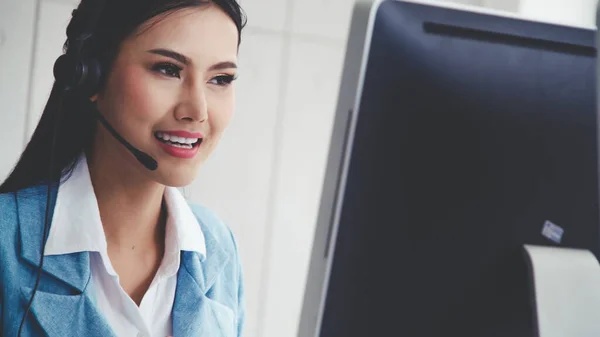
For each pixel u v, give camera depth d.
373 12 1.10
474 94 1.14
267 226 3.43
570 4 3.29
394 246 1.11
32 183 1.42
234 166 3.38
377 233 1.10
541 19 1.18
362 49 1.11
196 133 1.34
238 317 1.68
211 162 3.35
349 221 1.10
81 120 1.42
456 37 1.14
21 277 1.33
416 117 1.11
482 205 1.15
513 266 1.16
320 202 1.12
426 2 1.13
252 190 3.40
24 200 1.39
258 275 3.43
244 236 3.40
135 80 1.32
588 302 1.15
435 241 1.13
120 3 1.32
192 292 1.49
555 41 1.18
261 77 3.40
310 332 1.12
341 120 1.12
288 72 3.43
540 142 1.17
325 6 3.46
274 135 3.42
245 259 3.41
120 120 1.34
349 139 1.09
